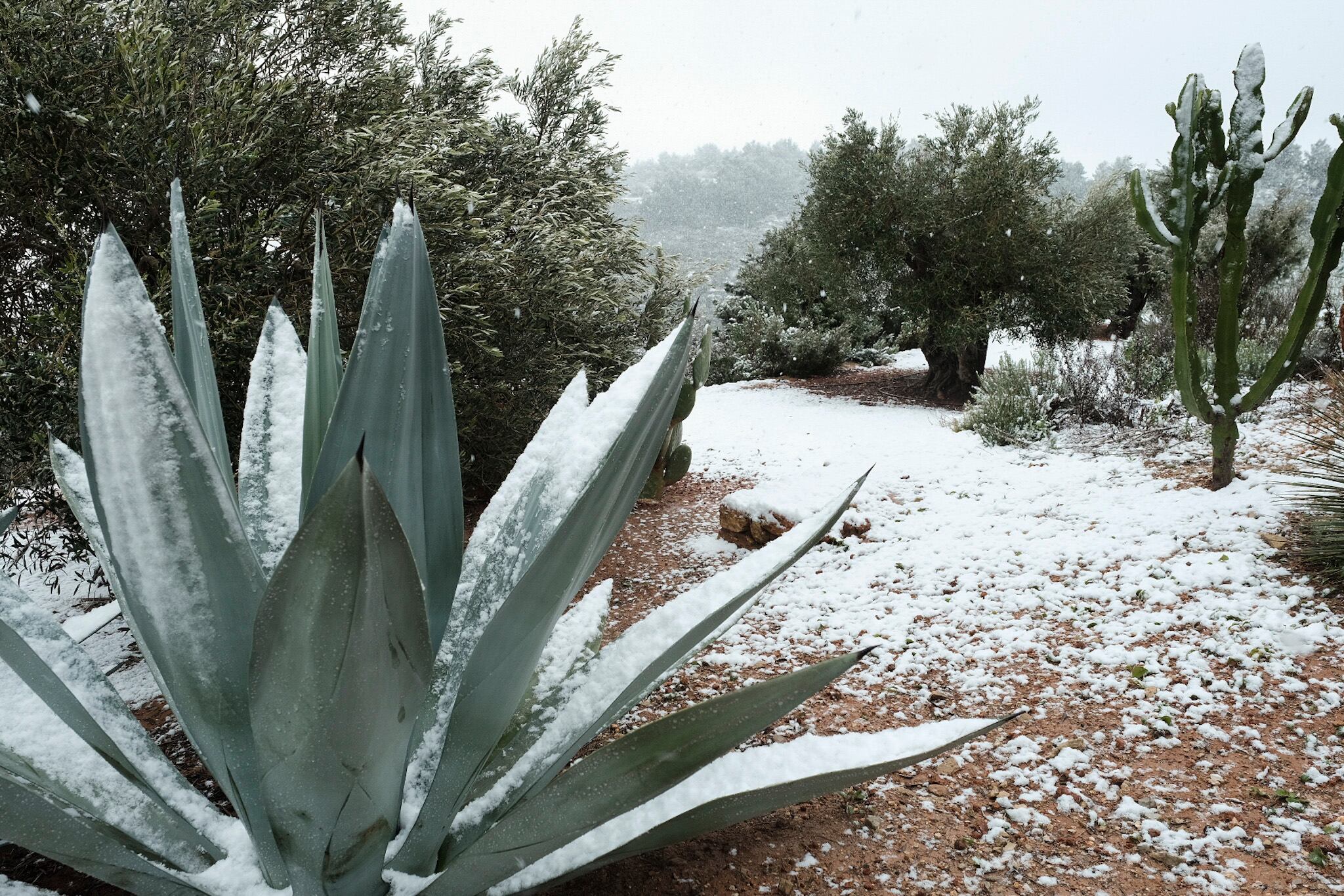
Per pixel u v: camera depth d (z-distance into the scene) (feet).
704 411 42.27
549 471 6.03
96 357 4.02
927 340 47.50
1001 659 11.87
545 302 19.62
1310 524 13.92
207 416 5.61
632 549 19.44
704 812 4.97
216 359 14.21
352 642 3.67
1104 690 10.61
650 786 4.95
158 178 13.39
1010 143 42.60
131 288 4.06
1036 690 10.80
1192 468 20.57
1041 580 14.55
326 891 4.82
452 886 4.94
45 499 12.49
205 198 13.30
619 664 5.57
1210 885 6.91
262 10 17.26
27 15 12.64
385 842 4.71
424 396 5.31
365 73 18.01
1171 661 11.17
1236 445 22.02
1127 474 20.90
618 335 24.02
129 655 14.26
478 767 5.22
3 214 13.06
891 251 45.16
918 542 17.53
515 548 5.85
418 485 5.32
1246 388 29.27
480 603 5.83
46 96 12.61
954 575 15.42
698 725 5.14
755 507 19.01
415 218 5.15
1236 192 16.28
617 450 4.51
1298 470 15.23
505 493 6.43
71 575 18.84
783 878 7.03
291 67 17.30
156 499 4.25
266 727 3.92
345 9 17.78
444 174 19.48
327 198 15.53
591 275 20.83
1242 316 43.01
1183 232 16.55
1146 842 7.55
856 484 5.48
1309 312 16.22
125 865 4.53
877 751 5.28
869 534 18.48
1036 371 31.91
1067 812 8.05
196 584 4.44
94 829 4.36
